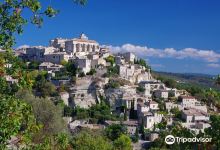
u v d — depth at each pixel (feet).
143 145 624.18
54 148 98.84
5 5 91.66
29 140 89.10
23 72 92.22
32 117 88.53
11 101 84.89
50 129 364.99
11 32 92.02
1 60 89.10
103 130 618.03
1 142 82.94
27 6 92.32
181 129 138.41
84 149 310.04
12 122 82.64
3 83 89.61
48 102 392.06
